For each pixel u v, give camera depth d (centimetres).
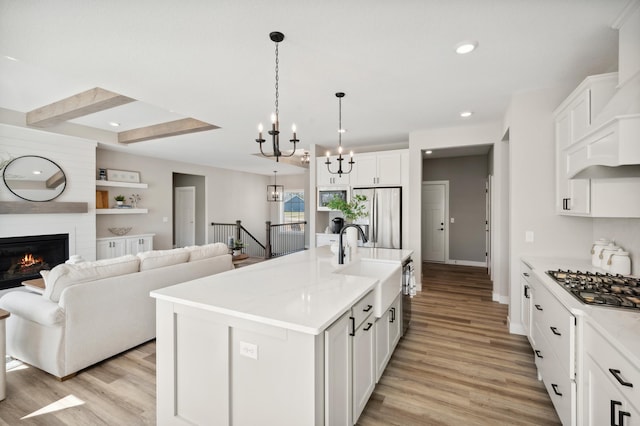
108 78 271
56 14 178
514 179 316
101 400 211
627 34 179
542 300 219
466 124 434
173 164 741
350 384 171
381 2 172
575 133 246
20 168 433
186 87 293
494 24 193
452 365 258
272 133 209
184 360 171
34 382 231
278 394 145
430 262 725
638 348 109
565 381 169
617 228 247
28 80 318
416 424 188
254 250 1022
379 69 257
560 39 211
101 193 588
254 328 148
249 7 175
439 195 716
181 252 337
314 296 172
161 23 189
